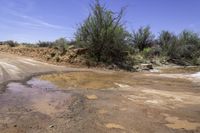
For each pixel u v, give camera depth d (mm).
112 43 19031
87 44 19109
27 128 4375
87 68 16141
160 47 31125
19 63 15766
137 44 32281
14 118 4910
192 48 31391
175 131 4480
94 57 18266
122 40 19953
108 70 15914
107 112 5531
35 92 7488
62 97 6895
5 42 38531
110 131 4371
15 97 6715
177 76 13414
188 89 8984
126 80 11062
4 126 4445
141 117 5234
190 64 27344
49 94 7266
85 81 10250
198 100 7062
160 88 9047
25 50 25656
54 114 5262
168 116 5375
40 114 5234
